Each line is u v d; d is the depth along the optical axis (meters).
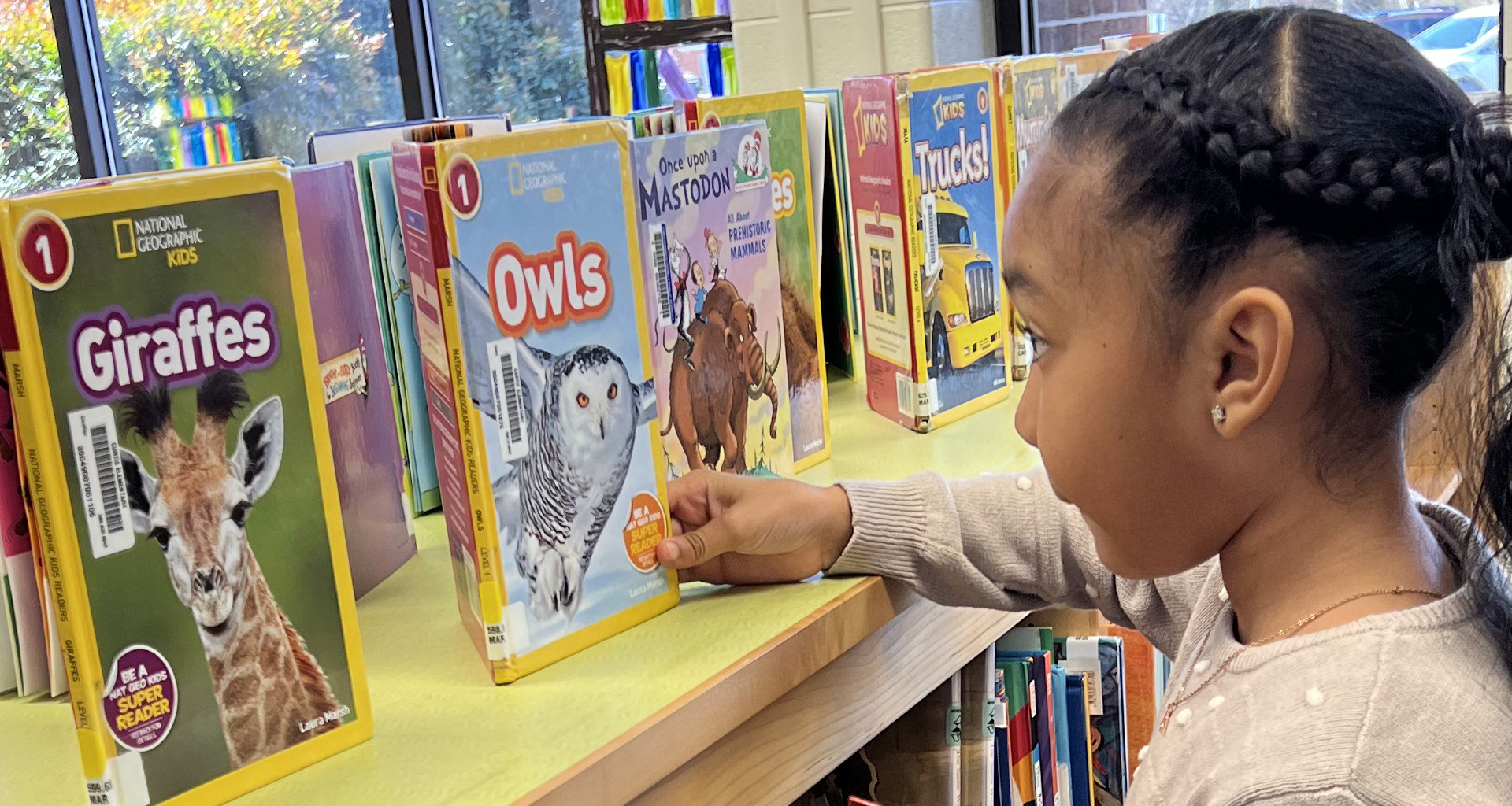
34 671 0.78
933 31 2.36
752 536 0.81
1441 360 0.58
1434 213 0.56
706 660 0.73
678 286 0.90
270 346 0.63
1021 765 1.08
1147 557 0.65
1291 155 0.55
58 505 0.56
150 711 0.59
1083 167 0.62
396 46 3.86
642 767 0.65
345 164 0.94
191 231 0.60
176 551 0.60
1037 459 1.03
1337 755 0.53
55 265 0.56
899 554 0.85
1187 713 0.63
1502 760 0.52
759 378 0.98
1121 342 0.61
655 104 2.88
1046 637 1.15
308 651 0.65
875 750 0.99
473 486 0.70
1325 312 0.56
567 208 0.73
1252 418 0.58
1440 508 0.67
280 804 0.61
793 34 2.49
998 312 1.21
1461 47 2.01
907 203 1.10
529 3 3.72
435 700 0.71
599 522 0.76
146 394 0.59
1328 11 0.60
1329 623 0.59
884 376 1.19
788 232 1.03
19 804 0.63
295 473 0.64
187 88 4.19
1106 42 1.43
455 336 0.69
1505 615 0.57
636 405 0.78
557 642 0.74
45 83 4.28
